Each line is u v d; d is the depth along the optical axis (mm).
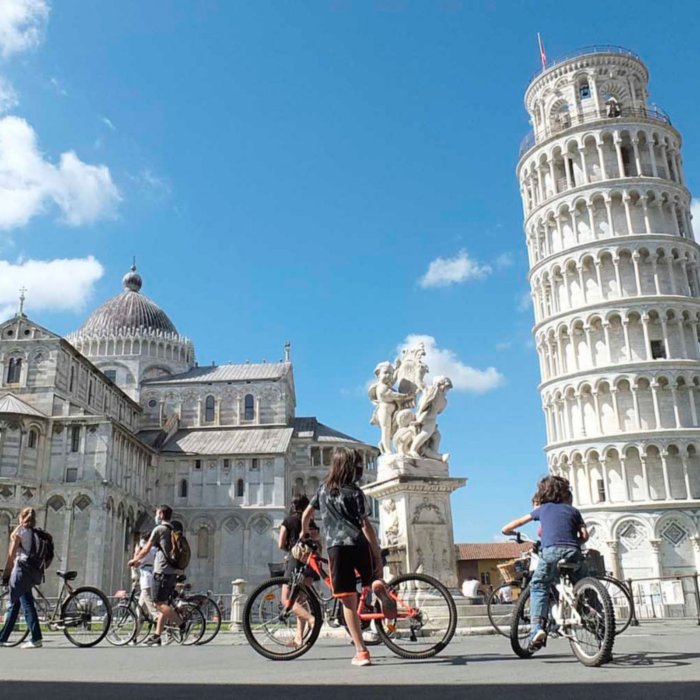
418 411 20250
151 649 15000
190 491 86625
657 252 71562
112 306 104625
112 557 70250
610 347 69938
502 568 19641
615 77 79000
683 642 14742
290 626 12117
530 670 9250
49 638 20328
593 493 66875
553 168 78188
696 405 67562
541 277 76875
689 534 62219
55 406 72125
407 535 18828
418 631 11383
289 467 93250
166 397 98375
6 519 64812
